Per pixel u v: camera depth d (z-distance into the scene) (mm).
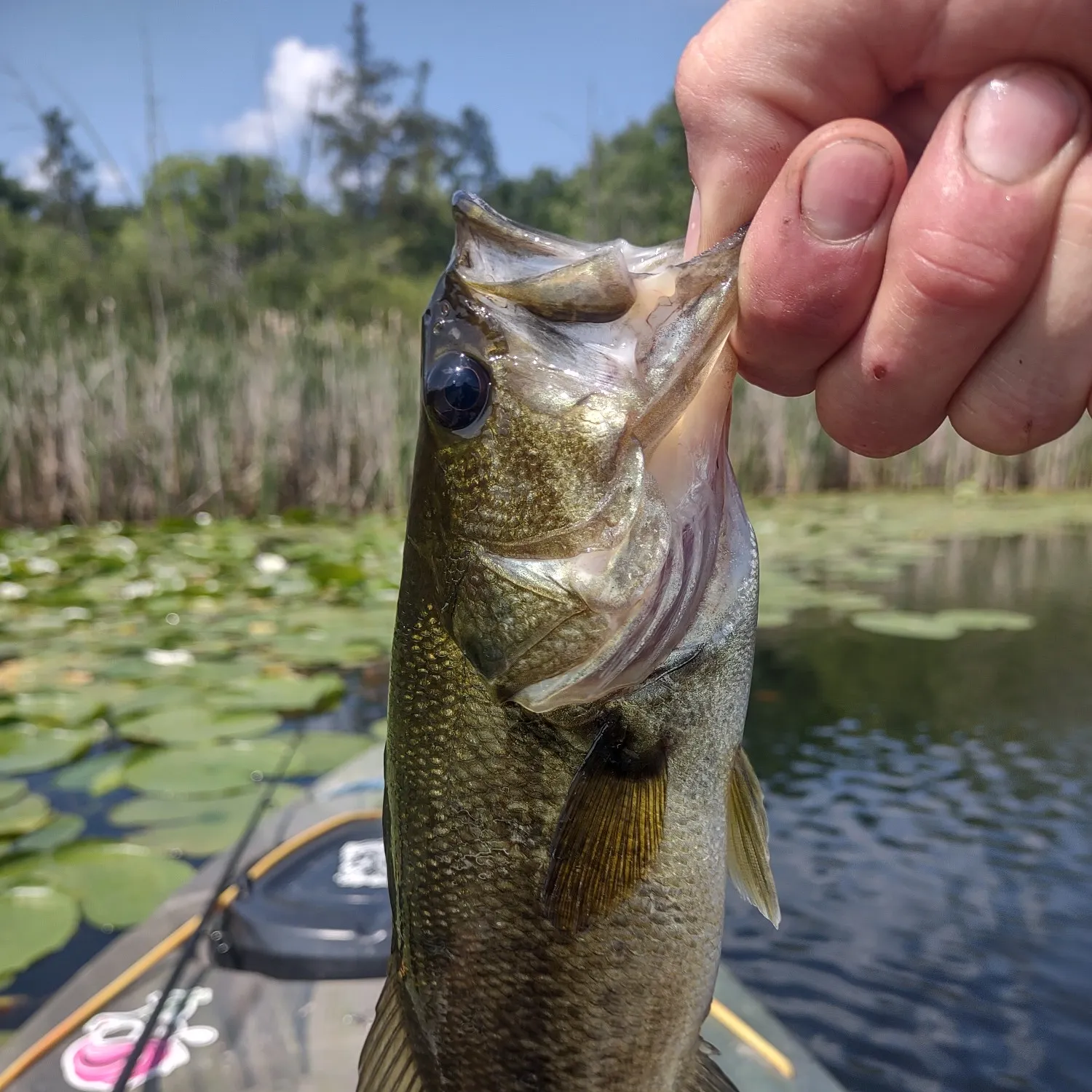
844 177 146
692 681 182
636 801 179
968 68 146
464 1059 183
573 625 177
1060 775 617
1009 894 496
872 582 1178
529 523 179
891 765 636
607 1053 182
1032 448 151
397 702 189
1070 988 432
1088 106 138
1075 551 1365
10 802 539
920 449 2014
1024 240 139
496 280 186
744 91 161
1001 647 885
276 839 445
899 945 462
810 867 526
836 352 158
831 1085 321
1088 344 142
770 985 441
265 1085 303
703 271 171
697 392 177
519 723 179
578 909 178
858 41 152
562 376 179
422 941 186
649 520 177
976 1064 392
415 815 186
